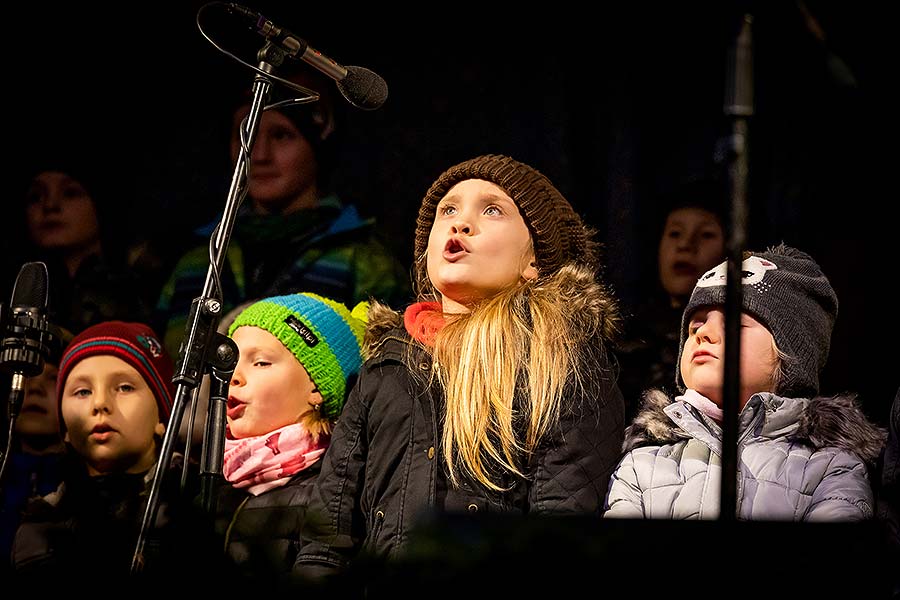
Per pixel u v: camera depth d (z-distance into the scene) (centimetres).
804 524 314
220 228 610
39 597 402
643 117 955
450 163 993
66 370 828
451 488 617
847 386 843
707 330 650
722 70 946
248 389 741
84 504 745
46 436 900
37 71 1062
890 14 861
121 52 1061
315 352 751
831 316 677
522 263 689
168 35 1059
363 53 1020
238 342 755
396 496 621
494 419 623
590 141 966
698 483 613
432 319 680
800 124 892
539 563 311
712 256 870
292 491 715
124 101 1051
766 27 464
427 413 637
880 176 882
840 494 588
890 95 875
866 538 317
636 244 928
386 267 942
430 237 696
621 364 816
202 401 838
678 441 643
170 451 573
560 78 980
